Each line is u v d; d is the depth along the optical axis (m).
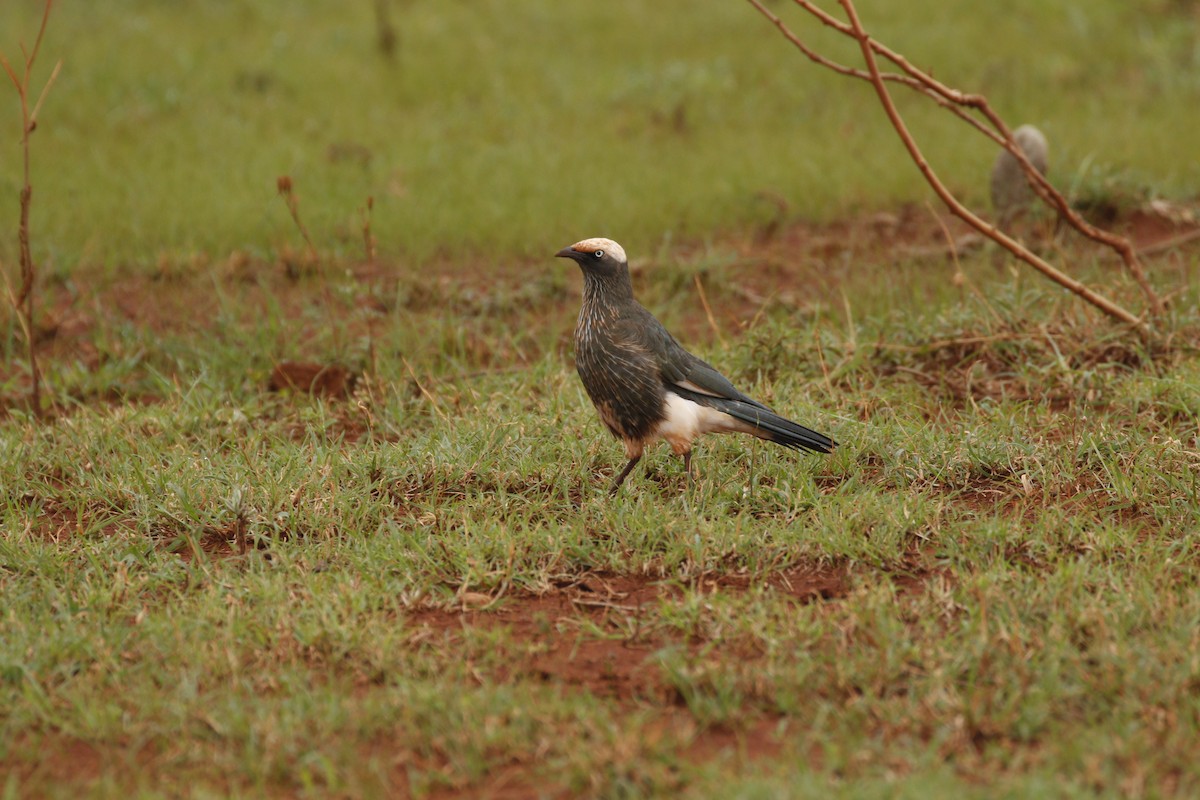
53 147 21.69
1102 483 10.28
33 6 30.06
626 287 10.44
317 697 7.64
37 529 10.35
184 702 7.59
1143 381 11.90
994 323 13.45
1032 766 6.76
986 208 18.11
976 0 28.38
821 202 18.75
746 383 12.66
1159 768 6.71
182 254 17.06
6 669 7.96
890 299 14.65
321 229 17.94
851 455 10.84
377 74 25.56
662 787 6.69
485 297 15.88
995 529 9.33
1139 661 7.52
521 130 22.47
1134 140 19.67
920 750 6.95
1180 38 25.44
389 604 8.84
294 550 9.62
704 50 26.73
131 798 6.84
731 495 10.26
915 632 8.19
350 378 13.80
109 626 8.56
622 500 10.09
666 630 8.44
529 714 7.34
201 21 29.48
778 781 6.56
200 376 13.42
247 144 21.62
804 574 9.21
